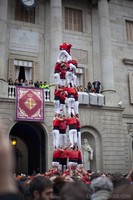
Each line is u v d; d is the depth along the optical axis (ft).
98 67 89.15
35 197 10.47
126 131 85.87
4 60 73.61
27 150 92.27
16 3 83.92
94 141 77.05
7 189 4.31
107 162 75.87
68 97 46.50
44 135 74.02
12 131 84.33
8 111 68.28
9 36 80.64
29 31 83.51
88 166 75.31
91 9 93.76
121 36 95.20
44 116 71.05
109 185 13.98
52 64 78.02
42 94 71.31
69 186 6.83
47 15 86.84
